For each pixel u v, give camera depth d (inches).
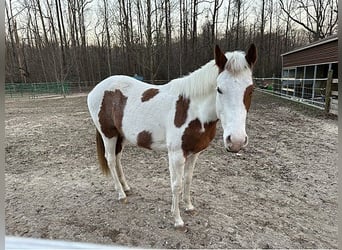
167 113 81.6
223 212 95.0
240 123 62.8
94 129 240.4
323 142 189.9
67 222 88.1
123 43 890.7
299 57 576.1
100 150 107.8
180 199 104.9
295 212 96.0
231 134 62.3
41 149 177.8
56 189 114.7
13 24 901.2
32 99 598.2
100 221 88.9
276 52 1092.5
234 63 63.7
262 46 1011.3
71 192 111.7
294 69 639.1
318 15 835.4
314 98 380.2
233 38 1005.8
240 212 95.2
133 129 89.5
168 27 860.0
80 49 962.1
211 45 890.7
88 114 331.9
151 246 76.0
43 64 930.1
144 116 86.2
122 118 92.4
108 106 98.2
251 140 197.8
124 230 83.6
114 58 1011.9
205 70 74.7
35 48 964.0
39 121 284.8
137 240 78.6
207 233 82.3
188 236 80.8
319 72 540.7
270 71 1032.2
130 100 91.7
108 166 107.7
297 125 249.3
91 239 79.0
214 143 191.0
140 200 104.3
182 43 936.9
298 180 124.9
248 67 65.6
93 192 111.8
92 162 151.0
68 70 831.7
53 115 328.2
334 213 95.7
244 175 130.6
